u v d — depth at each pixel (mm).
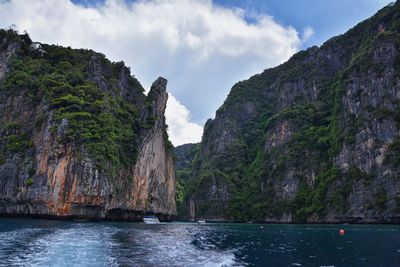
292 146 159750
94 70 93188
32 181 67000
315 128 158875
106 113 79062
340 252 31969
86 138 68688
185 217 187750
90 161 66562
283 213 144625
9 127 75750
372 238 47281
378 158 116375
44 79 81125
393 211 103938
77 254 24734
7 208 69250
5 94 80500
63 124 68250
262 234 59656
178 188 199750
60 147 66375
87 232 41344
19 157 70438
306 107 176750
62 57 95375
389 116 119500
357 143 126125
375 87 129875
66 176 65188
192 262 24625
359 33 185125
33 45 94562
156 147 105625
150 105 103188
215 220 167875
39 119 73500
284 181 153125
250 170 185625
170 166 127375
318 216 127625
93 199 65688
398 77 124000
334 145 139250
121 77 103812
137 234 44656
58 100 73812
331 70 188750
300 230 72625
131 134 87812
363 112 130125
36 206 66688
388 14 158000
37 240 30734
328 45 196250
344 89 144000
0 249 25156
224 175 181250
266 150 179000
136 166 88438
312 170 143375
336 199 122375
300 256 29562
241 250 34000
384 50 132875
